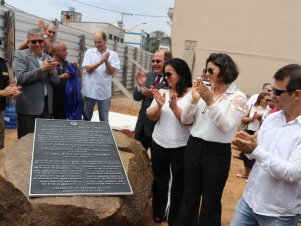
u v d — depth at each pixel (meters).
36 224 2.86
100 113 6.51
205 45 13.22
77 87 5.25
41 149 3.44
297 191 2.24
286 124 2.25
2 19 7.21
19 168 3.22
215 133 3.11
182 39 13.41
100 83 6.26
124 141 3.88
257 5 12.58
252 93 12.99
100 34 6.20
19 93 4.09
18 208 2.97
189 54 13.29
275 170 2.14
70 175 3.21
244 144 2.24
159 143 3.82
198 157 3.21
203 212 3.24
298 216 2.31
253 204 2.38
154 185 4.05
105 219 2.96
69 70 5.22
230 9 12.83
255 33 12.73
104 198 3.08
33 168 3.20
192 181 3.33
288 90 2.14
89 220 2.94
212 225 3.25
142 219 4.18
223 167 3.17
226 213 4.74
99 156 3.51
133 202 3.32
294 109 2.21
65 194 2.99
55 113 5.16
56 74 4.79
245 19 12.75
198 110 3.29
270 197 2.28
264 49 12.73
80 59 12.25
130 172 3.46
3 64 4.25
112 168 3.39
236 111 3.04
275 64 12.69
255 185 2.38
